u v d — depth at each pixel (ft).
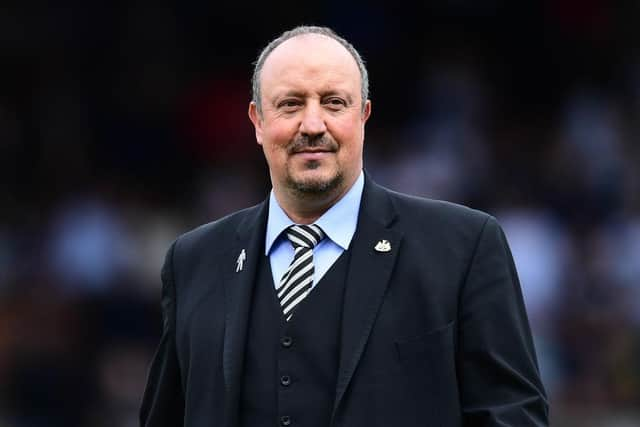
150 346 144.87
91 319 144.05
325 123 52.65
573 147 164.35
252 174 166.61
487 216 54.65
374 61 179.52
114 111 174.70
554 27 182.91
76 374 138.92
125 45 178.40
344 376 51.39
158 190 164.96
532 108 177.27
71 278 146.82
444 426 51.39
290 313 53.31
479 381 52.16
